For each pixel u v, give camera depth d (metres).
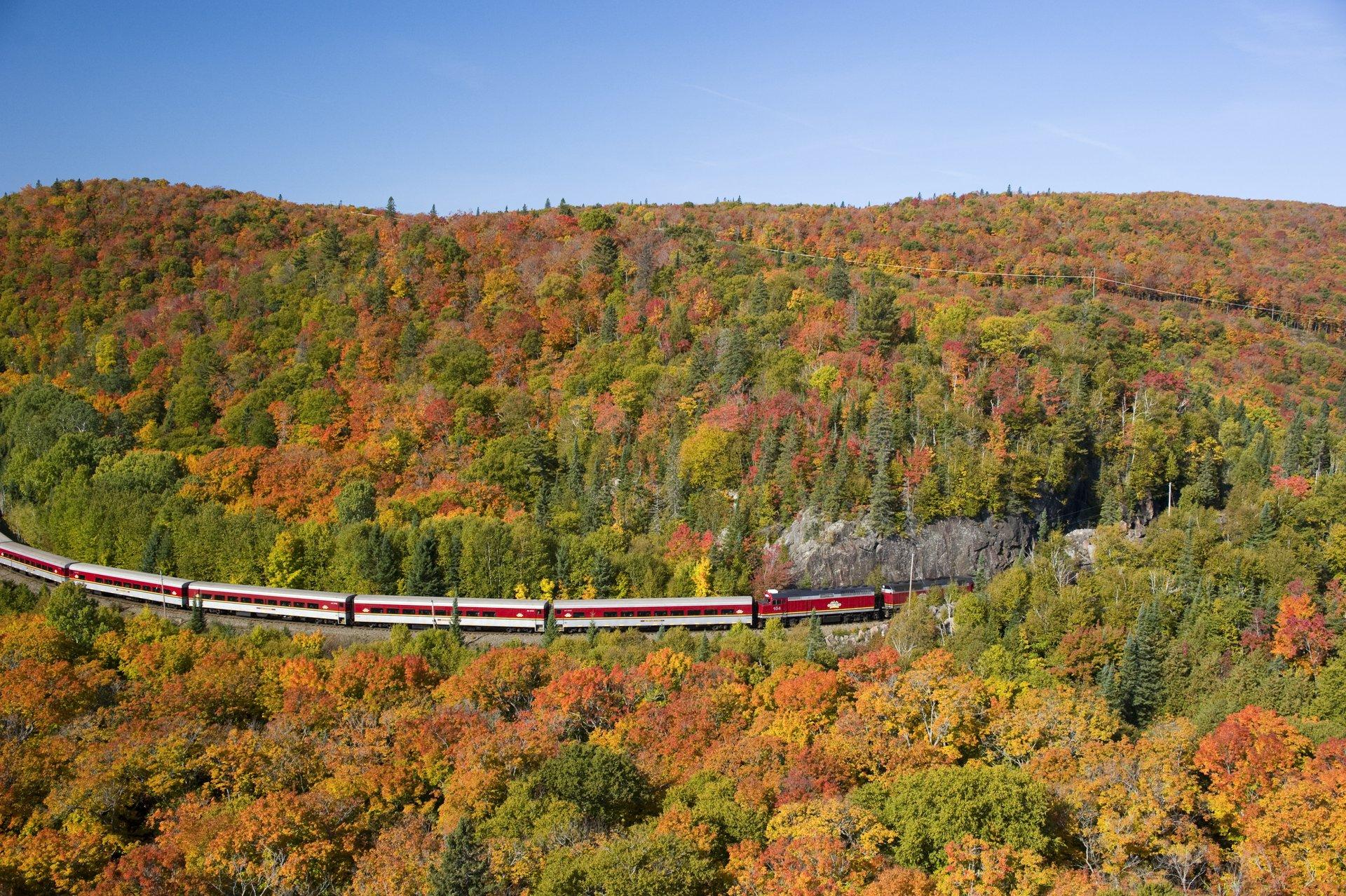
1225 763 94.50
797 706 104.75
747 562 172.88
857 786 89.94
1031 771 91.88
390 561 172.50
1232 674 124.62
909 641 140.38
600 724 104.19
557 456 199.25
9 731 99.38
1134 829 81.06
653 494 188.00
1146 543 171.00
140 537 182.62
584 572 170.75
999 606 147.38
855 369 195.62
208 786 89.75
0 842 78.62
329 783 86.81
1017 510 181.00
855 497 178.00
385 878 70.31
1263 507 173.12
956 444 182.50
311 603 163.12
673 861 69.94
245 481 198.50
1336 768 86.62
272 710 110.56
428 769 91.44
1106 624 140.62
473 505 189.25
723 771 91.12
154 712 103.56
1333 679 117.25
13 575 185.50
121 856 83.50
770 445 183.50
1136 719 124.19
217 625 150.25
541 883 67.50
